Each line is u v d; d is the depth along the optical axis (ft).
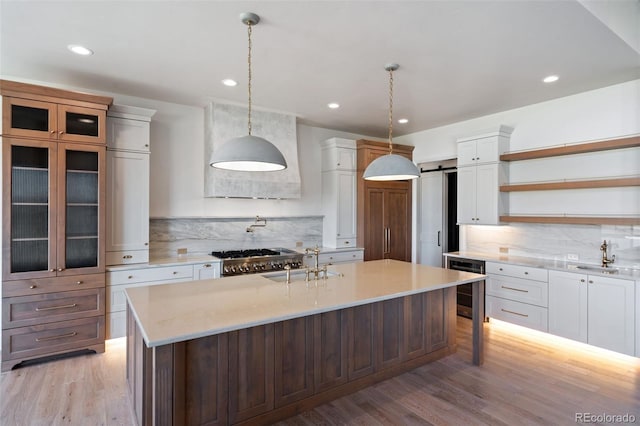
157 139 14.16
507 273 13.87
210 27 8.41
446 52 9.68
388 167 9.51
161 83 12.19
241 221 16.19
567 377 10.05
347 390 9.09
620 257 12.37
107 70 11.05
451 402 8.76
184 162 14.76
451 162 19.45
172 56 10.02
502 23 8.14
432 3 7.36
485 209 15.14
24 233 10.52
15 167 10.36
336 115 16.16
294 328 8.25
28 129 10.46
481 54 9.79
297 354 8.29
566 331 12.12
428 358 10.97
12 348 10.32
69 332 11.07
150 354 6.83
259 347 7.75
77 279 11.18
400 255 19.52
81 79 11.81
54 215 10.82
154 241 14.14
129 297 7.76
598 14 7.91
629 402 8.75
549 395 9.09
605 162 12.61
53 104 10.74
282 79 11.77
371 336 9.61
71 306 11.10
